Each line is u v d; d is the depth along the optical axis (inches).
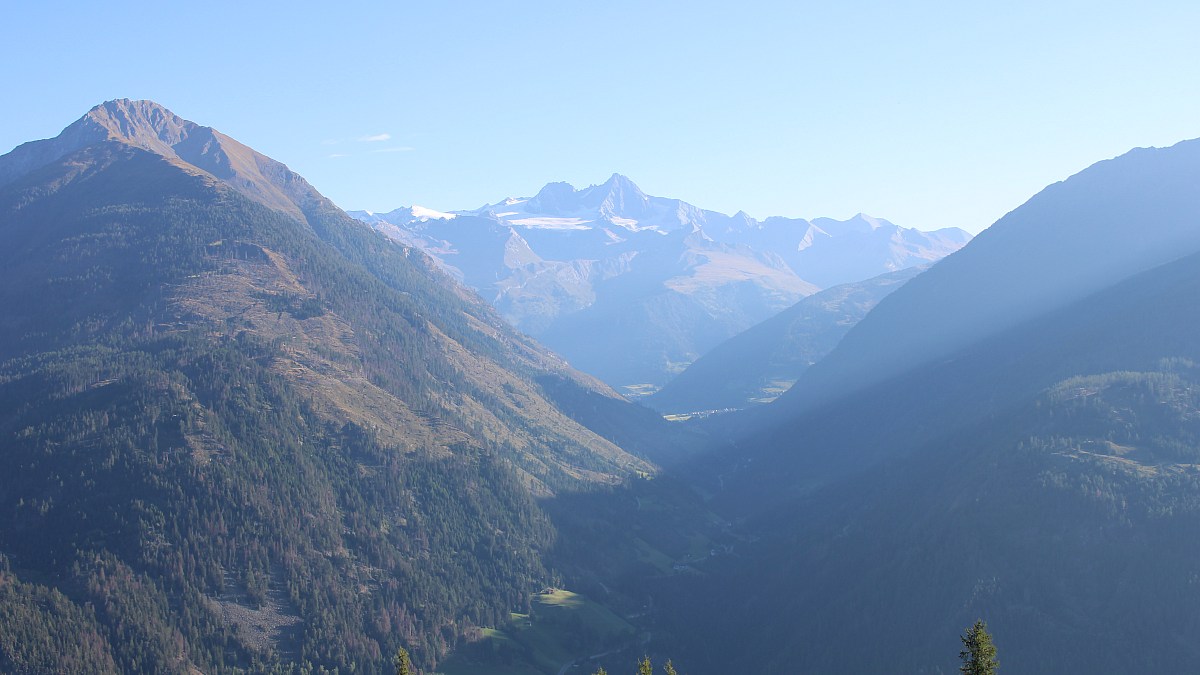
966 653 6127.0
